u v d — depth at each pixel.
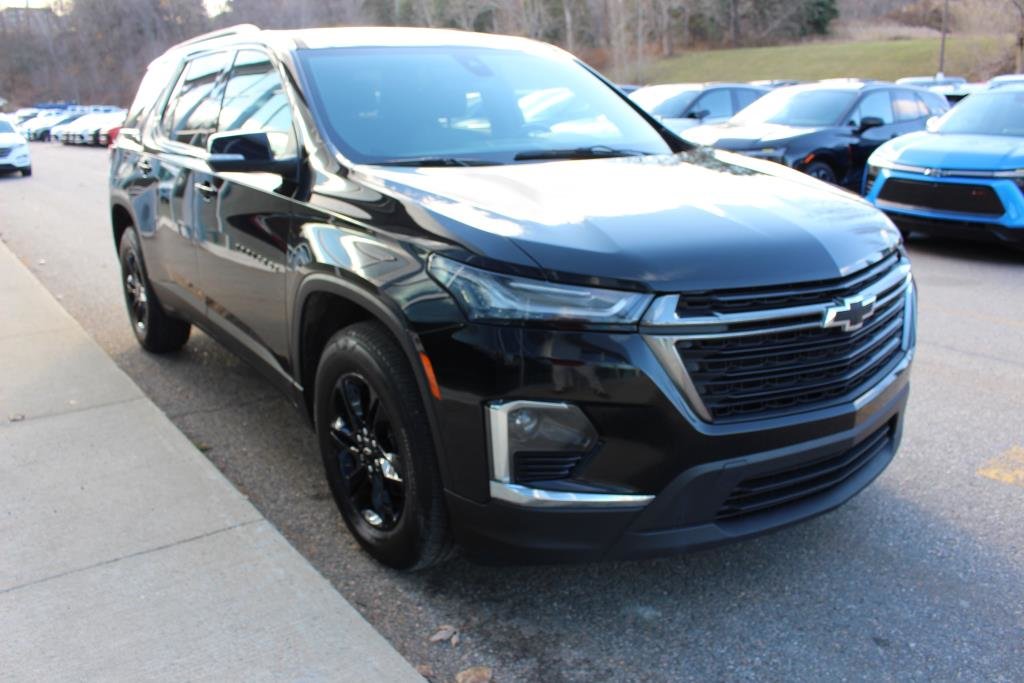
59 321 6.30
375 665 2.66
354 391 3.18
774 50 71.44
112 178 5.89
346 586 3.16
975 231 8.70
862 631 2.90
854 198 3.43
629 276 2.54
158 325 5.56
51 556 3.21
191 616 2.87
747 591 3.13
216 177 4.16
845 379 2.83
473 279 2.63
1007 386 5.14
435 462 2.86
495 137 3.89
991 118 9.45
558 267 2.56
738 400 2.64
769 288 2.65
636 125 4.33
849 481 3.07
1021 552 3.35
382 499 3.16
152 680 2.58
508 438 2.61
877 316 3.00
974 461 4.14
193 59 5.14
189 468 3.90
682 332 2.54
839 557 3.34
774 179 3.54
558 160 3.73
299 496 3.85
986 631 2.89
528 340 2.55
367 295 2.96
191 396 5.06
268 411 4.82
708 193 3.20
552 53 4.72
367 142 3.60
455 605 3.06
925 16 77.19
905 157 9.23
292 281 3.45
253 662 2.66
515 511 2.65
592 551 2.67
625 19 69.62
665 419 2.55
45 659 2.67
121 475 3.84
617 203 3.01
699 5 77.75
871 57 62.03
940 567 3.26
